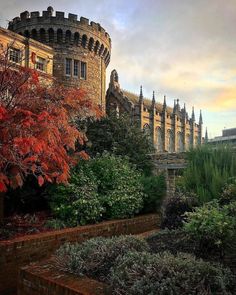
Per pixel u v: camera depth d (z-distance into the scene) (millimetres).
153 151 16141
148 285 3332
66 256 4496
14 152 5582
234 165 7258
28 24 30828
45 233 6496
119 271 3695
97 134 13750
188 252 4852
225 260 4531
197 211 5059
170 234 6074
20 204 8742
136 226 8914
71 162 7422
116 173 9297
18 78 6332
